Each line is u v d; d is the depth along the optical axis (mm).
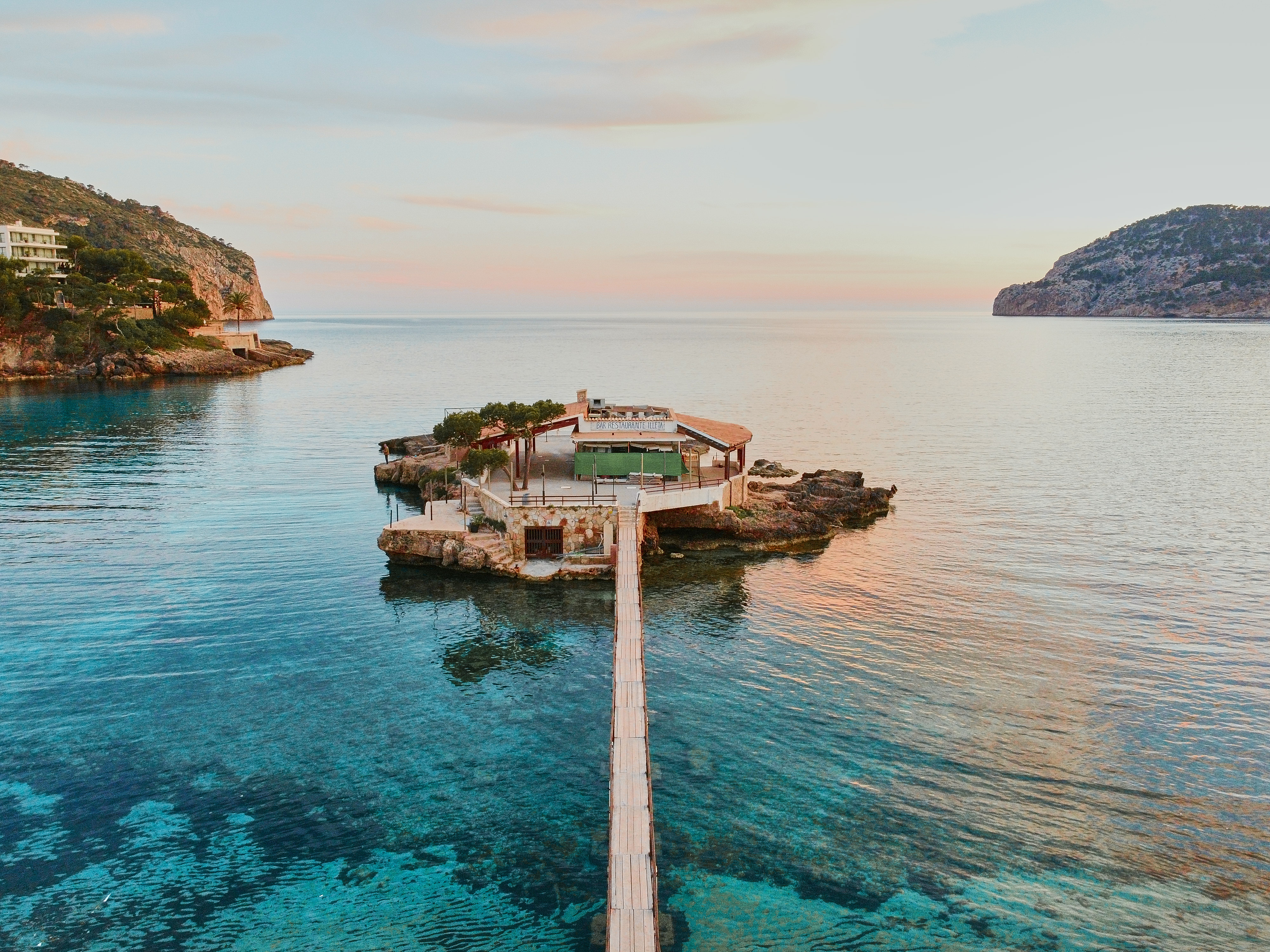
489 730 35406
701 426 67250
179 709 36750
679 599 49969
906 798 30750
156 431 111125
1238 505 72562
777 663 41562
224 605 48500
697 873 27000
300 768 32500
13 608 47750
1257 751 33688
